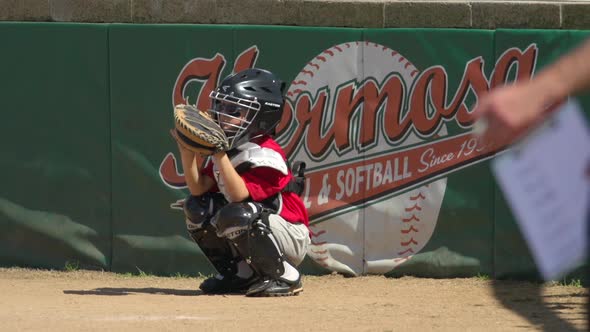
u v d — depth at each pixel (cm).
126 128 2659
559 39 2459
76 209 2720
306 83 2578
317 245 2589
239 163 2198
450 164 2531
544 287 2430
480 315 1942
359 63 2562
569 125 597
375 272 2592
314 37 2569
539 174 589
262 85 2227
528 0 2650
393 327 1738
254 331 1688
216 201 2250
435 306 2094
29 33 2708
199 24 2631
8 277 2652
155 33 2623
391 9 2589
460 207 2530
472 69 2519
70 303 2114
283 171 2203
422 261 2559
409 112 2547
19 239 2767
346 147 2577
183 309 1997
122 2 2681
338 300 2191
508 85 2503
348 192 2581
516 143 614
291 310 1981
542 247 582
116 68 2653
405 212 2564
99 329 1708
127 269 2698
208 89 2609
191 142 2103
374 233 2581
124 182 2675
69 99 2695
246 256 2198
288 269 2252
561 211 588
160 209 2656
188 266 2652
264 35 2583
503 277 2517
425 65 2533
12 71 2730
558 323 1828
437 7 2569
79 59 2680
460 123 2523
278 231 2216
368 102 2566
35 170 2733
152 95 2636
